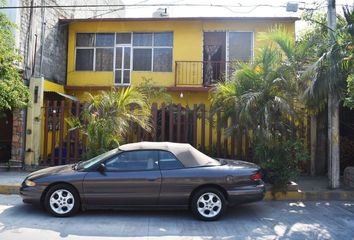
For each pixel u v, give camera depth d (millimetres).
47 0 15070
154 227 6672
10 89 10742
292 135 9555
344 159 12320
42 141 12992
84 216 7312
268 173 9211
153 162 7289
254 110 9367
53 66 15789
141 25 16828
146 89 13367
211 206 7172
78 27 17125
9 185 9547
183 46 16516
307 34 12031
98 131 9836
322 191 9398
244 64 9992
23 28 13094
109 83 16922
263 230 6613
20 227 6523
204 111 11766
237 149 11258
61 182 7211
